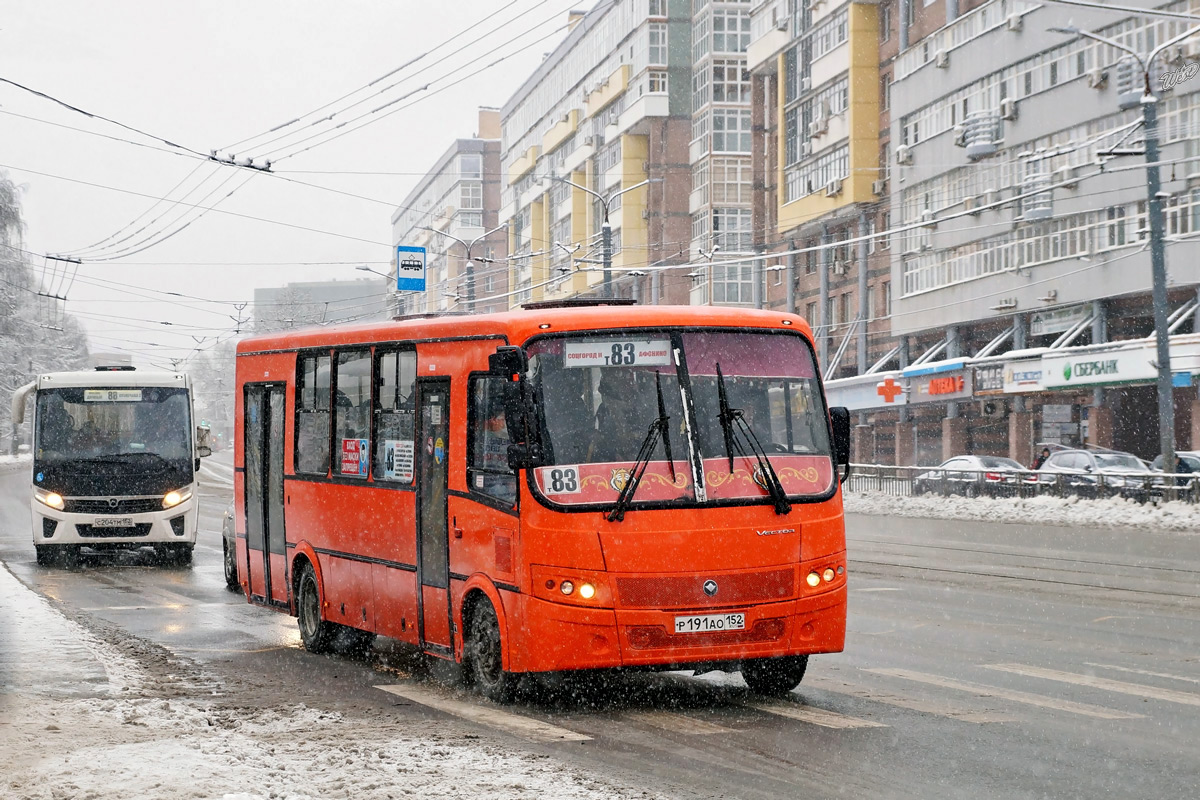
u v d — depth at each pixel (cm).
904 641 1274
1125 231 4166
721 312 992
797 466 969
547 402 938
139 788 656
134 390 2253
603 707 956
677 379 958
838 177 5941
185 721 866
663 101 7712
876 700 964
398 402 1134
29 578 2056
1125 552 2388
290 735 834
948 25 5078
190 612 1619
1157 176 3097
